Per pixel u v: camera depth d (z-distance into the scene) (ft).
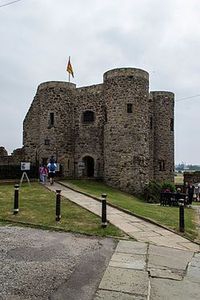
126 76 94.17
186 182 119.24
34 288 21.93
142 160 93.56
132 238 35.91
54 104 103.30
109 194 75.72
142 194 91.97
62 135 103.14
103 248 31.78
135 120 93.25
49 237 34.83
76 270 25.54
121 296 21.44
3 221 41.50
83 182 91.56
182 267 27.81
